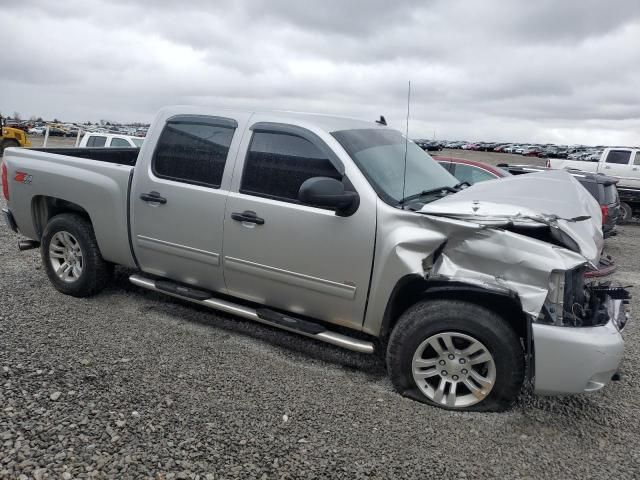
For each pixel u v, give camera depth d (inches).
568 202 145.3
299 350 170.4
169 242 177.6
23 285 215.2
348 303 149.4
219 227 166.1
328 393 143.6
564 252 126.6
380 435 125.2
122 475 105.2
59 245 206.1
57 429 117.4
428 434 127.0
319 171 153.0
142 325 181.8
